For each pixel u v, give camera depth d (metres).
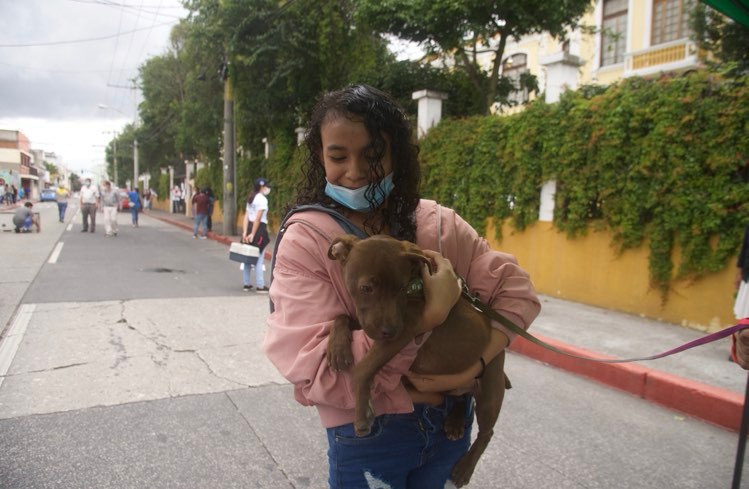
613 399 4.77
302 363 1.36
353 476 1.51
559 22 10.65
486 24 11.00
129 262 12.06
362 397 1.30
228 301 8.24
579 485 3.29
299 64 14.29
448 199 9.97
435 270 1.37
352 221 1.57
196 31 15.42
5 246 14.30
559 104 7.99
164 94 31.33
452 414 1.62
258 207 9.08
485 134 9.15
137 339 5.95
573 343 5.92
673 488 3.29
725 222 6.13
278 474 3.29
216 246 16.69
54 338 5.88
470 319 1.45
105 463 3.33
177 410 4.13
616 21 16.95
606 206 7.39
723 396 4.28
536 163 8.43
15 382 4.57
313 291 1.43
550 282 8.55
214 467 3.34
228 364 5.21
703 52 7.82
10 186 52.31
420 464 1.57
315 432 3.83
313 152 1.61
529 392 4.86
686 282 6.62
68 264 11.36
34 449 3.47
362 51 14.63
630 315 7.29
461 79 13.41
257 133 19.72
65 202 26.22
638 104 6.88
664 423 4.29
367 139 1.43
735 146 5.96
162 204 46.78
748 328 2.03
